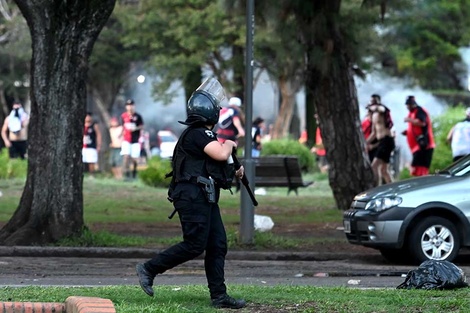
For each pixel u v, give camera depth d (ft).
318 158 272.31
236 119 187.21
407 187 100.99
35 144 112.47
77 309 53.36
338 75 150.20
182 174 62.54
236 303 62.64
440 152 214.07
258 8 144.87
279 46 152.76
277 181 181.78
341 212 153.28
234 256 108.78
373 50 251.19
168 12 316.40
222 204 172.24
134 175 228.43
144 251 109.19
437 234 99.40
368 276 93.91
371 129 176.96
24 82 377.30
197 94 63.67
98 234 114.21
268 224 130.52
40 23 111.75
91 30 112.98
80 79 112.98
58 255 108.37
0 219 141.38
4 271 94.07
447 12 344.28
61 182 112.37
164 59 317.83
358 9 148.66
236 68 307.17
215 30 300.81
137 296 66.28
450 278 73.56
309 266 102.32
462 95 341.00
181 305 62.49
